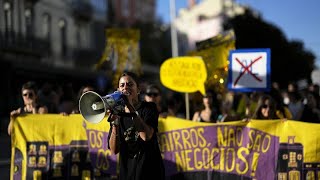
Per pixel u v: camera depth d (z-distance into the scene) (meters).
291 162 5.79
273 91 8.66
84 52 32.34
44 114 6.19
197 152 6.02
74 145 6.15
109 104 3.66
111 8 38.28
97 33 35.28
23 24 26.09
